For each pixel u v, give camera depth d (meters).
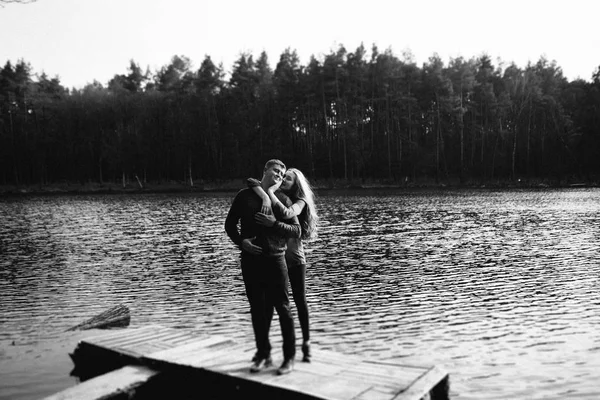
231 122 80.00
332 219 29.33
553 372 6.80
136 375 5.63
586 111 74.88
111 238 23.00
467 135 78.25
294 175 5.82
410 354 7.61
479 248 18.34
